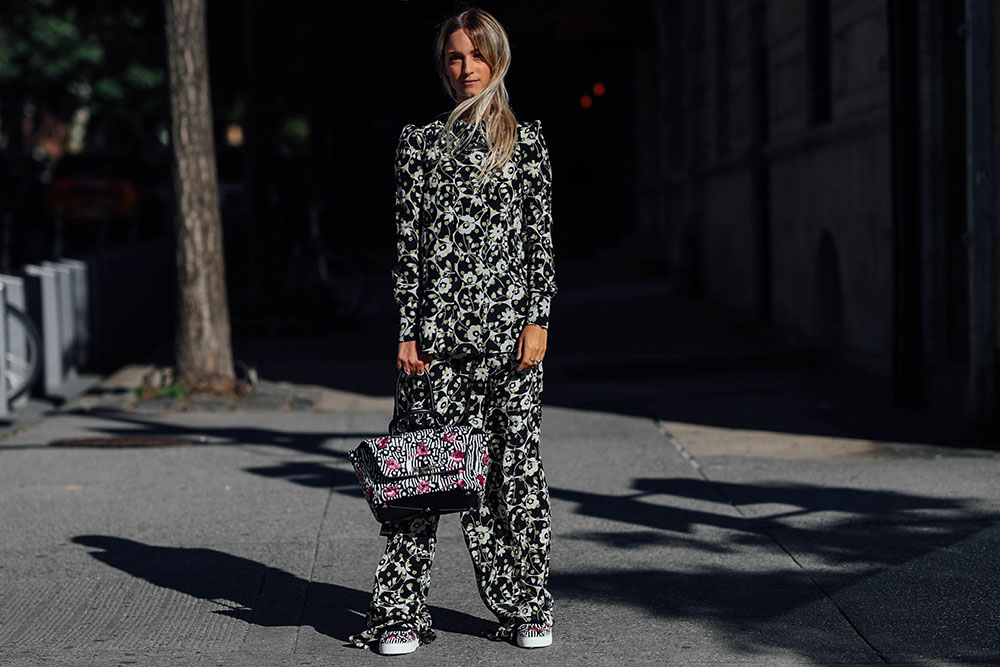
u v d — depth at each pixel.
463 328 4.16
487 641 4.50
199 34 10.37
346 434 8.80
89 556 5.76
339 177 30.44
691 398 9.90
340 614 4.87
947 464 7.23
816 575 5.23
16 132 40.78
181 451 8.24
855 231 10.35
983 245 7.58
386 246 29.45
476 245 4.16
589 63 28.84
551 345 13.22
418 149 4.21
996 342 7.62
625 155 27.88
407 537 4.39
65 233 30.91
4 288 9.94
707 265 17.34
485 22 4.20
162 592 5.20
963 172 8.41
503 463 4.32
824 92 11.64
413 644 4.36
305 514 6.50
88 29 35.69
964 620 4.63
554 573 5.35
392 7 30.03
